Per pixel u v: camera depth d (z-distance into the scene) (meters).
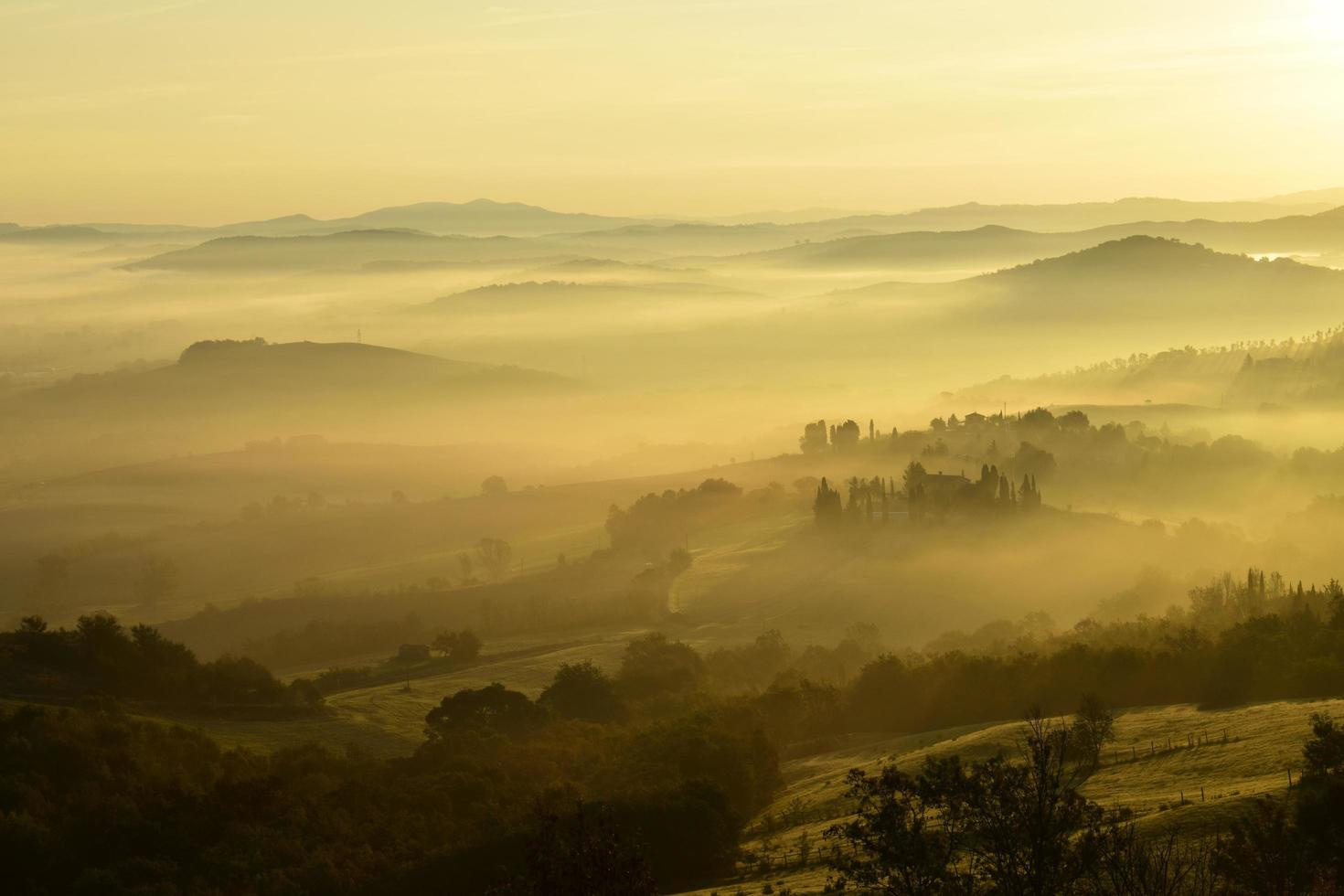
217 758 124.94
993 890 47.41
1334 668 124.44
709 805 101.38
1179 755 101.00
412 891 92.12
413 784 115.69
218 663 163.50
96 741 119.00
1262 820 66.25
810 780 128.50
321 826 103.81
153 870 94.69
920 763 116.06
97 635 156.88
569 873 46.09
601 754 133.12
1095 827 49.12
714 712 150.00
